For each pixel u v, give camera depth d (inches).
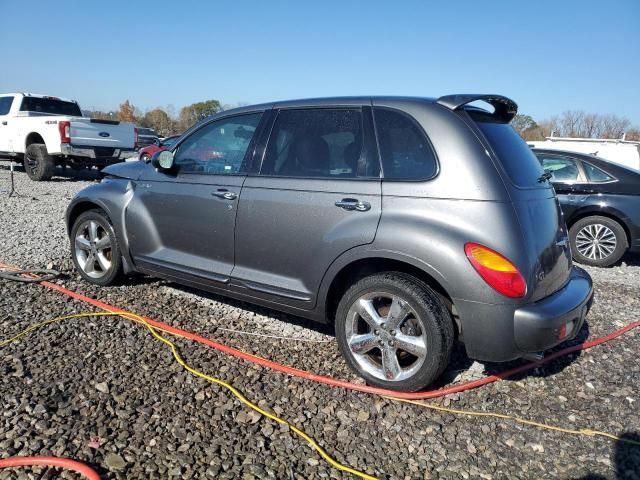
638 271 282.5
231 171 158.9
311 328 170.7
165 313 175.8
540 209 130.6
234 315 178.4
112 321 164.6
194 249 166.7
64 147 496.7
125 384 126.7
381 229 126.5
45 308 171.8
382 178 130.8
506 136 139.5
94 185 200.2
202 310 181.0
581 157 295.6
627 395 136.6
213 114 171.8
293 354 150.7
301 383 133.3
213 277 160.9
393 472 102.2
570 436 117.0
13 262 222.7
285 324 173.0
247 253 152.9
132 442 105.0
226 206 155.6
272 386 131.0
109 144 530.3
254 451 105.1
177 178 171.0
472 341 120.6
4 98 573.9
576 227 294.4
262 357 147.6
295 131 149.3
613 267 291.3
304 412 120.4
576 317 128.4
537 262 121.5
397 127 133.0
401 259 123.8
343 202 133.2
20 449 100.0
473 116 133.8
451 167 123.4
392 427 116.9
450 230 119.7
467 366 148.8
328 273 136.6
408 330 128.2
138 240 180.7
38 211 354.3
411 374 126.9
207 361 142.1
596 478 103.0
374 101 139.5
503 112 148.6
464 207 119.9
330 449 108.1
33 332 152.3
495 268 116.2
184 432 109.5
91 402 117.7
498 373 144.3
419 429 116.7
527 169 137.2
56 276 204.2
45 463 95.6
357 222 130.6
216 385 129.0
